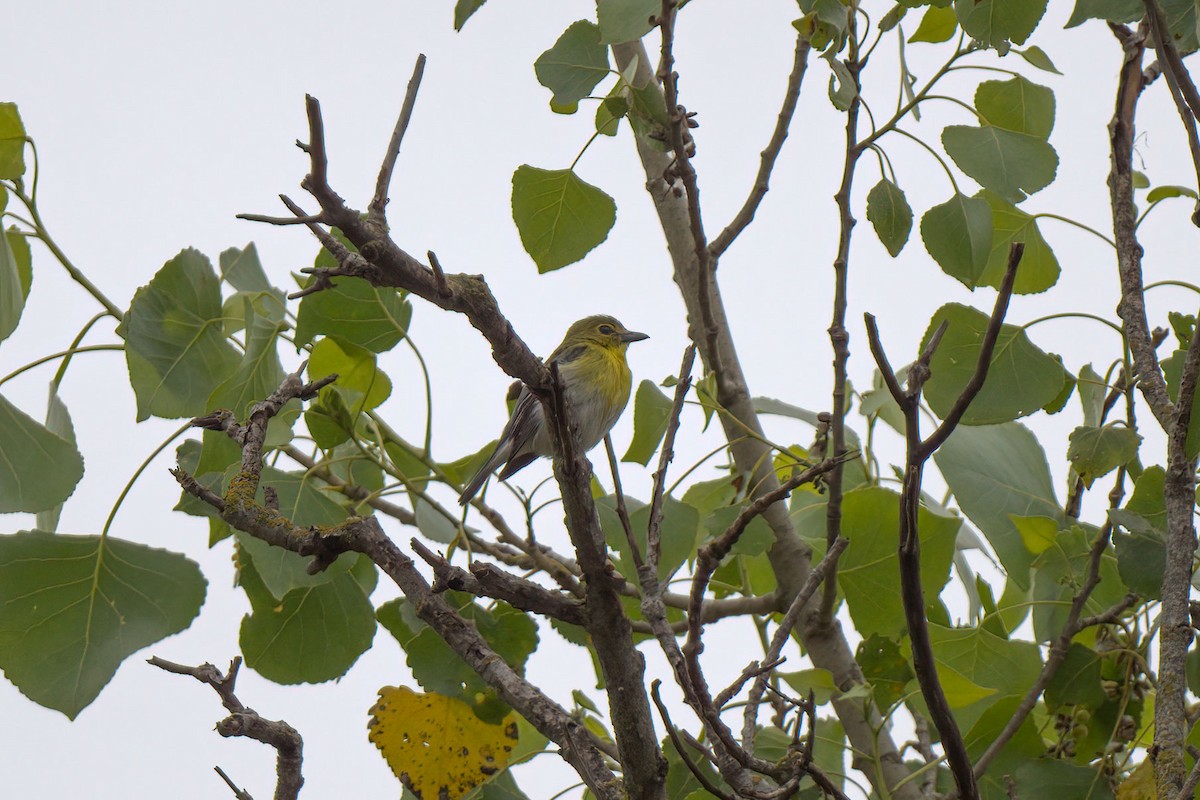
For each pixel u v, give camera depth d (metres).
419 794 9.03
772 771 6.19
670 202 11.09
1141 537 7.97
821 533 11.19
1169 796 6.11
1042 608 9.86
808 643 10.28
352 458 9.66
